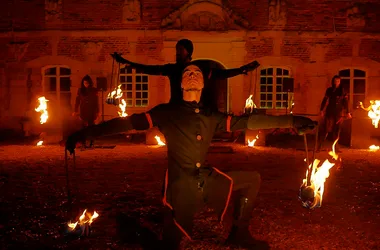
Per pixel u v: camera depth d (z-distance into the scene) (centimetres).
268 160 1030
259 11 1619
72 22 1655
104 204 617
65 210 582
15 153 1145
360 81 1653
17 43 1664
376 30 1630
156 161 1007
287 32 1617
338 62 1633
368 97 1641
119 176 820
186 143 382
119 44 1648
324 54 1631
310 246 458
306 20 1623
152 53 1641
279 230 508
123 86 1664
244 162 998
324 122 1198
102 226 519
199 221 532
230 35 1603
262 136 1330
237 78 1625
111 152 1167
